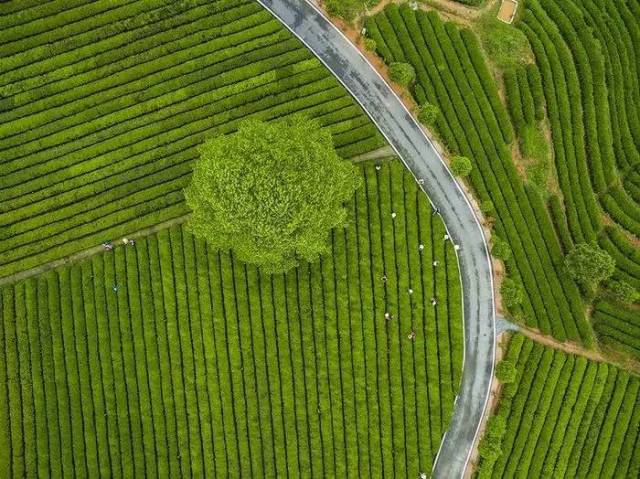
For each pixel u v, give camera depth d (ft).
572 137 199.52
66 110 177.06
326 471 181.88
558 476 186.19
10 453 174.60
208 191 143.33
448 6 192.85
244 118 180.04
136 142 179.32
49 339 176.04
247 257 158.51
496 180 189.78
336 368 181.78
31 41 176.04
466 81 190.29
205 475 179.63
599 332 193.67
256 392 181.16
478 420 186.39
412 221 183.83
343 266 181.16
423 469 183.52
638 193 202.59
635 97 211.61
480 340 187.42
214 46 180.24
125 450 176.96
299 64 181.27
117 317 177.68
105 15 177.88
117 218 177.17
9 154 175.94
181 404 178.81
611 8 211.20
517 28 199.00
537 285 189.78
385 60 185.78
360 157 184.75
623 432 189.26
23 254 176.14
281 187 139.23
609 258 177.58
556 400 186.70
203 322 178.40
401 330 183.62
